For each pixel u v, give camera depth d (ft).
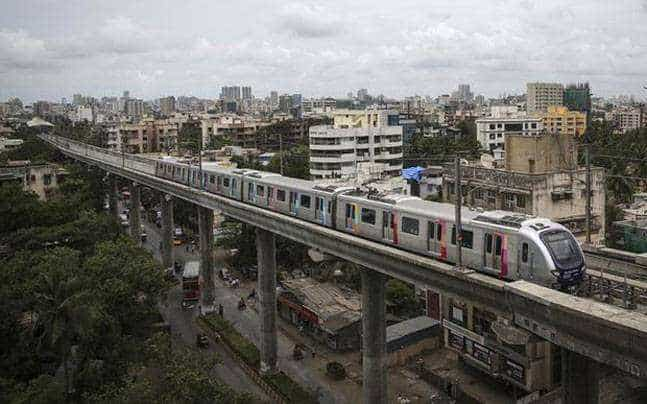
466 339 155.22
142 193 413.80
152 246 307.17
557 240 94.73
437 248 114.21
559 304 76.89
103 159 353.31
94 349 124.36
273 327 160.15
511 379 141.18
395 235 124.77
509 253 98.89
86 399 110.42
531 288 84.28
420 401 144.36
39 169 293.84
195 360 98.84
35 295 122.83
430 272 105.19
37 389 110.11
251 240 250.78
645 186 318.65
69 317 117.60
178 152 458.91
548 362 136.46
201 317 203.62
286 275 237.04
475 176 200.75
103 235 193.47
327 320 179.93
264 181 176.65
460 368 159.43
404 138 506.07
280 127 551.18
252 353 169.58
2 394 112.47
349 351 177.27
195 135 569.64
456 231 104.99
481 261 104.53
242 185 188.55
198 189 213.66
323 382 157.48
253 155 422.82
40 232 179.63
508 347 141.18
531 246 94.84
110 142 589.73
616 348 70.28
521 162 213.46
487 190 195.93
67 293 120.78
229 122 577.02
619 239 205.16
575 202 186.39
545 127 563.89
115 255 152.35
